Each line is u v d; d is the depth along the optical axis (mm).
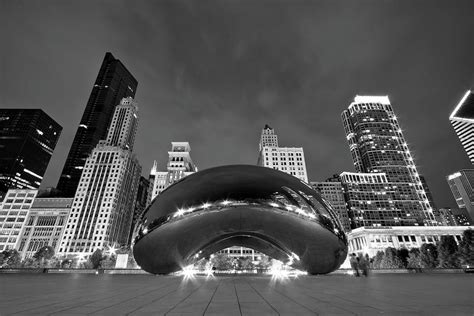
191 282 11562
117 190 126250
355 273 16516
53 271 24719
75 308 4723
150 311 4438
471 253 41750
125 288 8648
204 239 13898
